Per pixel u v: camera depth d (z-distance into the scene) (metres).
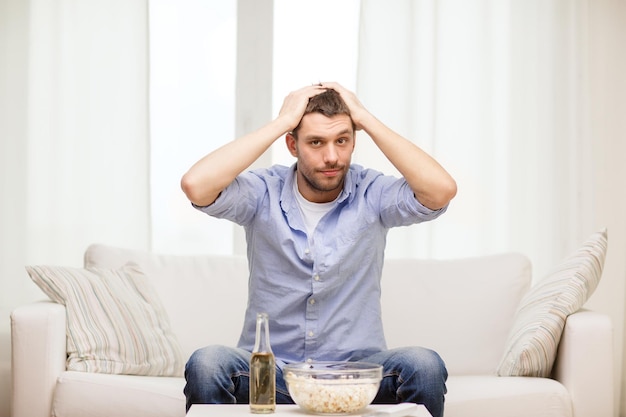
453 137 4.44
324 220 2.72
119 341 3.11
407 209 2.68
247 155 2.62
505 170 4.46
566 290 3.03
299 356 2.69
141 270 3.45
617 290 4.46
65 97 4.39
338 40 4.52
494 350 3.40
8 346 3.42
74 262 4.37
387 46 4.43
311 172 2.62
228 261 3.55
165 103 4.46
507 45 4.47
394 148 2.64
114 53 4.40
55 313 2.97
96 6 4.41
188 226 4.45
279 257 2.72
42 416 2.92
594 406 2.90
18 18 4.39
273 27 4.52
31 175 4.38
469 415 2.84
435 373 2.37
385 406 2.12
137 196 4.38
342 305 2.71
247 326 2.76
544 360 3.00
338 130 2.60
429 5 4.45
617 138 4.49
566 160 4.47
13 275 4.36
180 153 4.46
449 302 3.46
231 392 2.40
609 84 4.50
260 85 4.52
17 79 4.39
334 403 2.00
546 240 4.45
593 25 4.50
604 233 3.18
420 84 4.43
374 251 2.73
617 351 4.45
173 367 3.21
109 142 4.39
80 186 4.38
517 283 3.51
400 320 3.43
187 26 4.48
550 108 4.48
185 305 3.45
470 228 4.43
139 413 2.84
